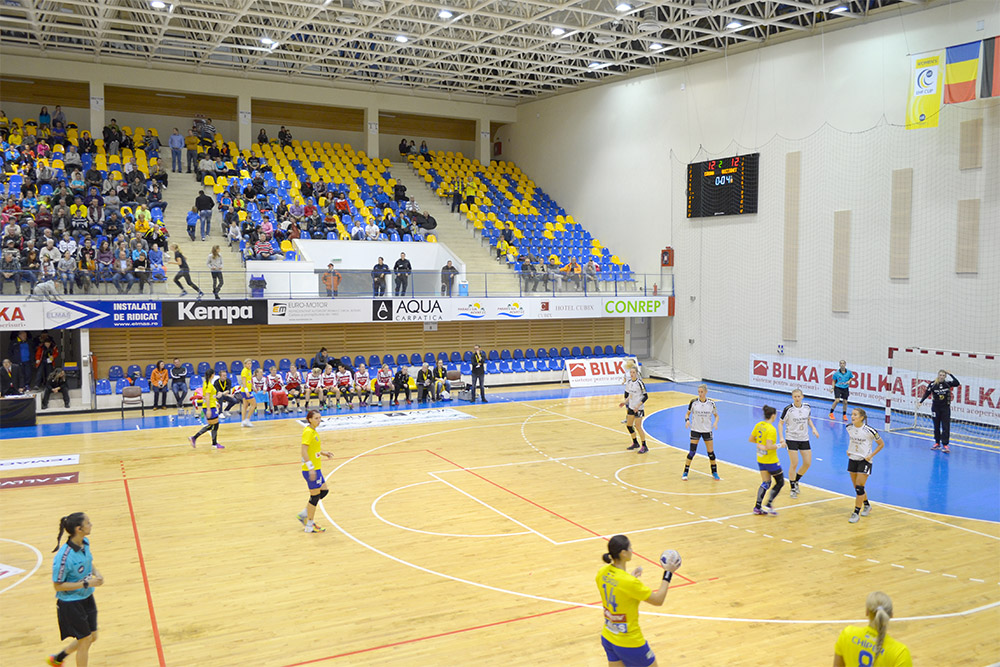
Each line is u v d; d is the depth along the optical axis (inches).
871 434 486.3
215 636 319.9
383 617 340.2
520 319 1095.6
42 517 487.8
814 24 956.0
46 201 962.1
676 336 1197.7
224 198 1112.2
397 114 1550.2
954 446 724.7
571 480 589.6
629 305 1160.2
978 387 807.7
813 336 987.3
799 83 984.3
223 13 978.7
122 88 1301.7
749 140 1053.8
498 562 411.5
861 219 920.9
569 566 405.4
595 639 318.7
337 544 440.1
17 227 857.5
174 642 314.0
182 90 1245.7
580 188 1370.6
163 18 989.8
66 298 832.3
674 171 1173.1
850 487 575.2
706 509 513.3
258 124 1425.9
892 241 889.5
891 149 884.6
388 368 975.0
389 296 994.7
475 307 1054.4
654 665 244.4
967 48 780.6
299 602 356.5
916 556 422.0
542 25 1014.4
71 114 1277.1
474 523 480.4
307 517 462.6
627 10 879.1
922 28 846.5
